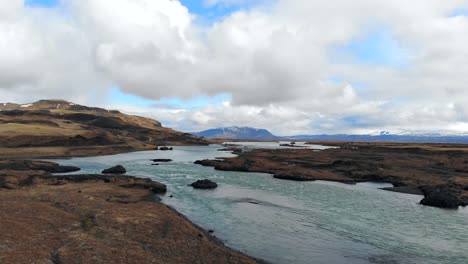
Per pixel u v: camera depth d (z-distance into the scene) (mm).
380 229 41000
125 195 52438
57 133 149875
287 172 84875
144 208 43281
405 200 58969
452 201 54094
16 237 29125
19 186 56594
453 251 34000
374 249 34156
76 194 50156
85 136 161250
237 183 72438
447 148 149625
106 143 167500
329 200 57062
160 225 36219
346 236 38000
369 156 126938
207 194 59312
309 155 129750
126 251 28094
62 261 25125
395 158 119562
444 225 43344
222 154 157875
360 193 64438
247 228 39750
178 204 51094
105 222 35875
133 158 126312
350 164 98688
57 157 119750
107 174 78812
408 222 44500
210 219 43125
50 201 44531
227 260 28250
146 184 61625
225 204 51656
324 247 34312
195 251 29703
